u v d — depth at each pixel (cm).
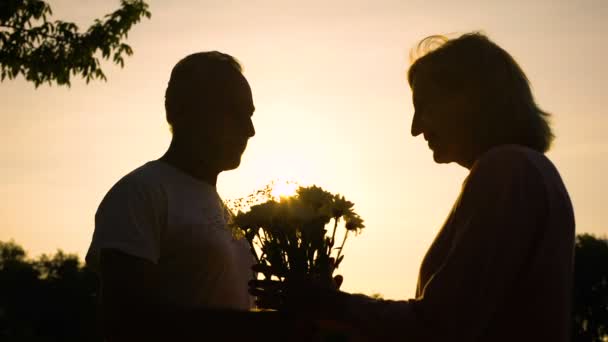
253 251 344
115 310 330
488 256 263
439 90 298
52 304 8725
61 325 8612
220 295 362
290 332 326
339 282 356
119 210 346
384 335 275
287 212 334
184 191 368
